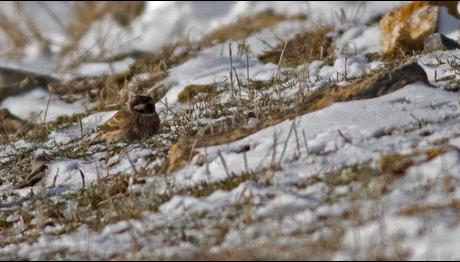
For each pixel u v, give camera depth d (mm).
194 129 36000
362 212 22938
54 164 34938
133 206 27375
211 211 25391
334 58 46656
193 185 27969
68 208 29609
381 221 22094
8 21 64875
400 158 25672
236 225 23984
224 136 30562
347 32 53656
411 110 29344
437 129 27750
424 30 46531
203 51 56562
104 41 61281
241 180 26969
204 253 22734
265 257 21750
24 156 38750
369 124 28688
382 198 23688
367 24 56781
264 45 55281
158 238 24406
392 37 47000
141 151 34281
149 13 66250
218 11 65375
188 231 24500
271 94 38219
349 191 24469
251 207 24844
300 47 52281
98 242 25062
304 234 22609
